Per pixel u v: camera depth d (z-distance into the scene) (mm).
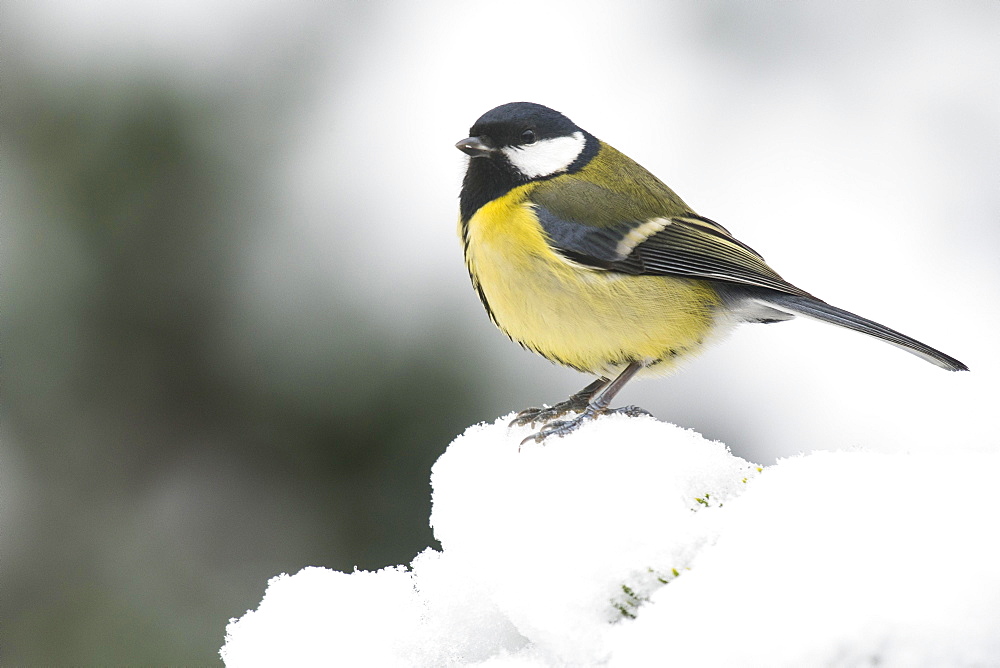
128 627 10234
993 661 3031
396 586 5020
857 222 11844
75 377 10711
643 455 4613
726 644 3301
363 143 11867
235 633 4887
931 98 12531
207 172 11242
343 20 12406
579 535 4129
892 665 3109
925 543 3289
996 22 12336
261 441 10852
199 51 11500
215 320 10938
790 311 7430
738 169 12305
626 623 3758
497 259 7383
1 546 10320
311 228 11266
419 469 10578
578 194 7480
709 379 11023
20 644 10156
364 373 10688
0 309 10539
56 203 10820
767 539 3541
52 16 11195
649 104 12516
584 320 7359
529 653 4363
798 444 10727
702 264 7504
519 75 12680
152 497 10773
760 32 12836
